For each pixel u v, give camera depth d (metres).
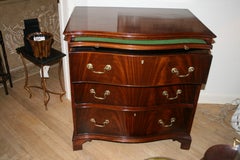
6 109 1.98
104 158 1.61
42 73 1.88
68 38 1.23
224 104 2.15
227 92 2.13
